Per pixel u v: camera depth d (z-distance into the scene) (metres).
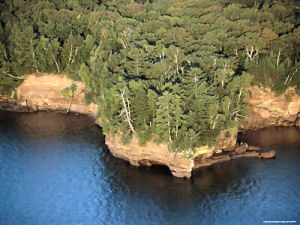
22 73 139.50
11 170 108.12
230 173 104.69
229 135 111.44
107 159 112.38
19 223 90.44
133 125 104.44
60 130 129.25
